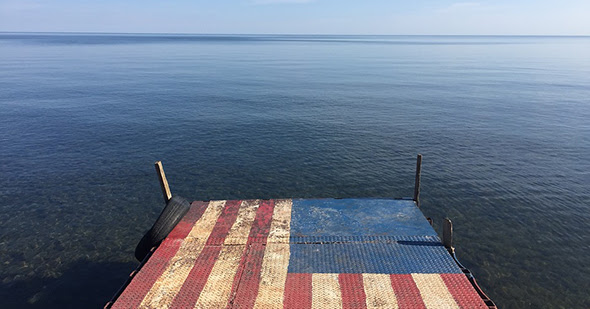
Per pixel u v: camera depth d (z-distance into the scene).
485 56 186.62
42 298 19.19
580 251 22.75
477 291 11.66
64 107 60.41
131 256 22.77
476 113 57.22
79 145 42.19
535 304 18.72
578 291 19.50
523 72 111.31
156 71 110.44
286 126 50.12
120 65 126.00
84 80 89.69
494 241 23.80
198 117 54.78
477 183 31.98
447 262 12.93
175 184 32.66
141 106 61.88
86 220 26.69
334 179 33.41
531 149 40.31
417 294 11.38
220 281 12.05
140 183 32.69
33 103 62.94
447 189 30.92
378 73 109.88
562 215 26.72
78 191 31.08
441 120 53.06
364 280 12.04
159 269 12.67
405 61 154.88
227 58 163.62
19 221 26.36
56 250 23.17
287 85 85.38
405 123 51.56
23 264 21.80
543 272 20.94
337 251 13.59
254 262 13.02
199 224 15.58
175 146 42.12
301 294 11.42
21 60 137.62
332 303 11.04
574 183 31.73
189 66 126.44
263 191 31.33
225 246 14.01
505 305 18.69
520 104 63.53
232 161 37.75
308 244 14.05
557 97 69.38
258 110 59.53
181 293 11.50
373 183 32.53
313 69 120.69
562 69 119.56
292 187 31.97
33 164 36.53
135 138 44.88
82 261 22.17
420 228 15.10
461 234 24.58
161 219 15.10
